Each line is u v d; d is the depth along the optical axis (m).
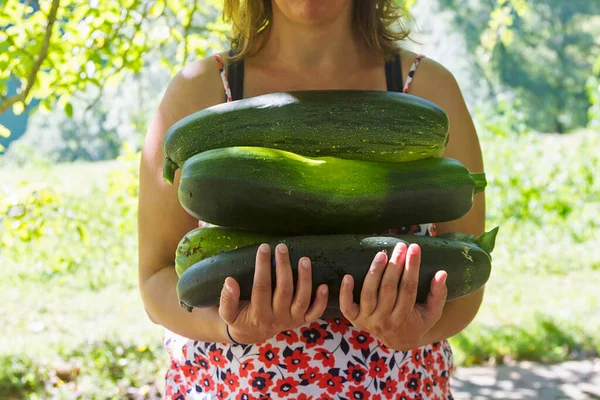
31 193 4.91
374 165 1.66
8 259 9.80
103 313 8.20
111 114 14.27
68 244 10.05
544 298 8.45
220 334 1.87
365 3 2.14
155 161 2.10
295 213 1.60
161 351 6.58
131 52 5.05
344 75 2.15
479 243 1.75
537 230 10.90
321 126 1.66
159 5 5.06
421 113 1.70
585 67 28.06
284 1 1.91
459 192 1.68
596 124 12.30
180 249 1.70
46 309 8.33
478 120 12.89
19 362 6.21
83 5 4.72
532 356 6.68
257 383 1.92
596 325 7.35
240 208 1.60
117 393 5.69
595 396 5.81
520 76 27.66
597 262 9.98
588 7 27.75
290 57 2.12
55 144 23.75
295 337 1.92
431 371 2.09
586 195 11.41
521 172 11.27
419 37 3.16
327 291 1.56
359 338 1.93
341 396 1.92
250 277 1.57
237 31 2.26
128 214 8.19
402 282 1.55
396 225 1.67
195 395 2.03
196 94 2.12
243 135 1.68
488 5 23.62
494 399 5.80
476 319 7.57
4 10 4.61
